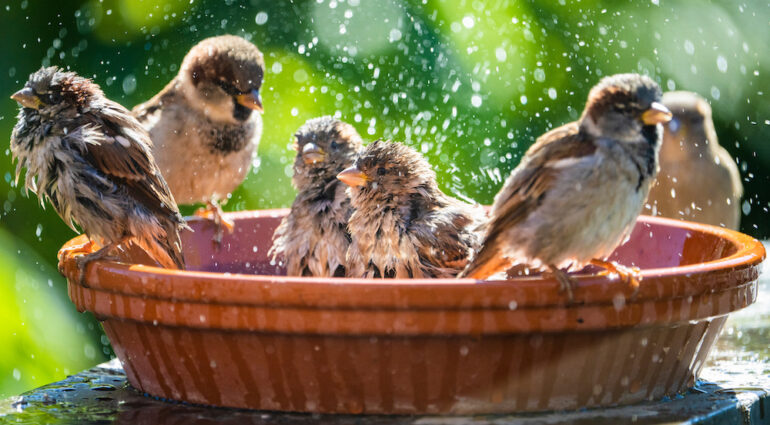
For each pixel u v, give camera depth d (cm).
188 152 1242
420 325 701
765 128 2148
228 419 747
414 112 1673
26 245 1591
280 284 704
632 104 747
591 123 760
